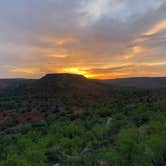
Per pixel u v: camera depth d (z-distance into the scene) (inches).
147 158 1077.1
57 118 2933.1
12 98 5290.4
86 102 4722.0
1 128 2910.9
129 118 2154.3
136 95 4798.2
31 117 3410.4
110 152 1157.1
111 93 5925.2
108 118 2367.1
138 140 1220.5
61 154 1421.0
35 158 1274.6
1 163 1129.4
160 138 1190.3
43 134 2001.7
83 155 1378.0
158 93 4697.3
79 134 1871.3
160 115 1968.5
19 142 1644.9
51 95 5876.0
